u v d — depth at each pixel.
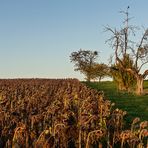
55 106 21.62
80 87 50.75
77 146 17.59
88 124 17.88
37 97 31.41
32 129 17.12
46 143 15.23
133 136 17.05
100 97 30.30
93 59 154.62
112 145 18.86
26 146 15.75
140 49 74.12
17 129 15.73
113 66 76.62
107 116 21.39
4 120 19.30
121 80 76.62
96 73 138.38
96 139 17.48
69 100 26.14
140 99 58.25
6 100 25.75
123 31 75.81
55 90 44.78
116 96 63.94
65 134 16.75
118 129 21.77
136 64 74.38
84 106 22.55
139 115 36.97
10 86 56.81
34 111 23.33
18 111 22.47
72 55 157.12
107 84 106.56
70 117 18.91
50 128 15.81
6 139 17.44
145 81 104.06
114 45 75.88
